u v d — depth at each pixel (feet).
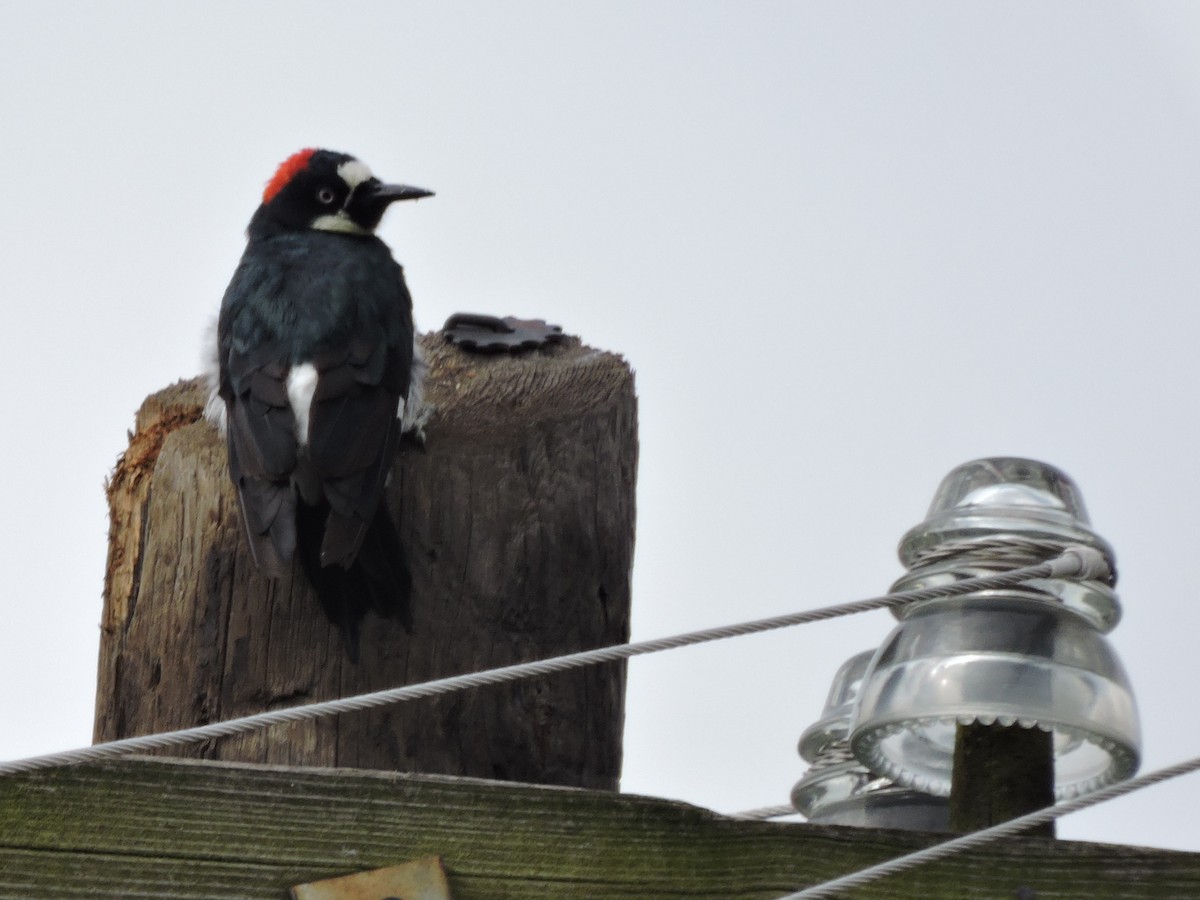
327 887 17.88
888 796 24.63
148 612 28.04
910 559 22.12
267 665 26.76
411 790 18.31
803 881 18.44
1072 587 21.38
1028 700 19.97
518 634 27.30
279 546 27.02
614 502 29.04
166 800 17.88
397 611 26.91
